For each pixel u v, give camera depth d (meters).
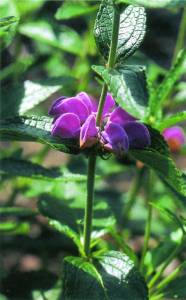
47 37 0.58
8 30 0.37
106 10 0.34
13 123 0.36
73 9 0.51
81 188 0.49
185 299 0.43
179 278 0.41
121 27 0.34
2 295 0.53
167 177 0.33
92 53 0.59
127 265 0.36
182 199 0.40
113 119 0.34
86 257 0.38
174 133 0.52
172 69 0.43
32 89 0.45
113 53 0.32
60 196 0.48
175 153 0.53
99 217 0.42
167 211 0.39
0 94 0.45
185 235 0.39
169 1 0.26
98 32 0.34
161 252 0.45
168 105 0.54
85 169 0.50
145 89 0.30
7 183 0.59
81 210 0.44
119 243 0.43
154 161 0.33
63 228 0.41
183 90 0.54
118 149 0.32
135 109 0.28
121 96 0.29
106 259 0.37
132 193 0.58
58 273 0.59
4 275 0.56
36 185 0.56
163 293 0.41
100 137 0.33
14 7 0.56
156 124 0.43
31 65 0.58
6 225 0.52
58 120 0.34
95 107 0.36
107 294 0.35
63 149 0.34
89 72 0.59
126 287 0.36
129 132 0.33
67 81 0.46
